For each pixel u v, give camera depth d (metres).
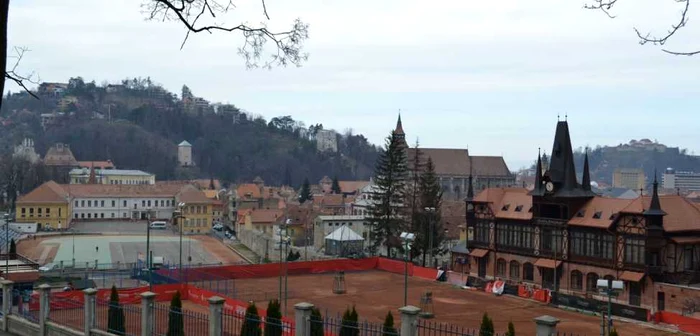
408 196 105.00
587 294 72.00
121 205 180.62
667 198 70.31
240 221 151.12
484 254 87.69
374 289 76.69
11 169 188.12
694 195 190.38
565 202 76.56
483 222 89.06
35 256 111.81
